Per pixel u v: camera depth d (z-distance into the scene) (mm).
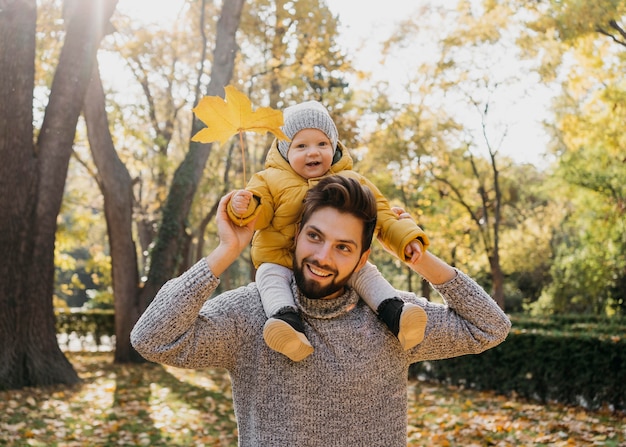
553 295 24344
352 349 1880
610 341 8688
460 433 6914
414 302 2061
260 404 1860
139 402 8711
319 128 2125
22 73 9219
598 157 18172
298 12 15992
